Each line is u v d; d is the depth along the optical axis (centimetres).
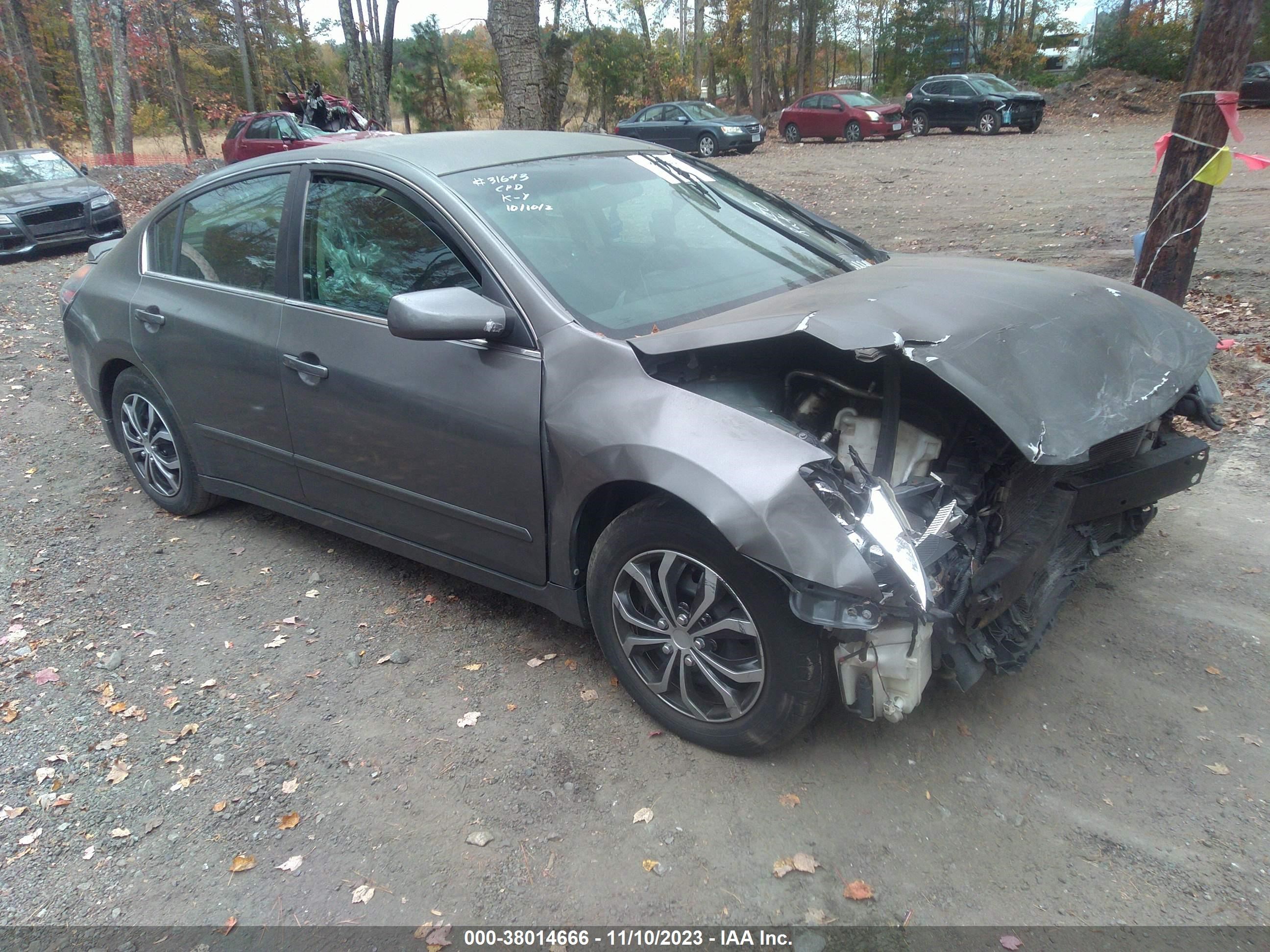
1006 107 2447
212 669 345
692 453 253
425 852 257
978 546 268
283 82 4300
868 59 5303
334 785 283
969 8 3888
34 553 439
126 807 278
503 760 291
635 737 298
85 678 342
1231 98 521
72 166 1415
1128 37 3300
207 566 422
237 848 261
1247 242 950
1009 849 248
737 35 3997
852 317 260
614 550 285
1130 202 1273
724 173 416
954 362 247
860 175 1798
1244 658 321
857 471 251
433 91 3775
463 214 314
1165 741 285
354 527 377
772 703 263
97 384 471
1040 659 326
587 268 312
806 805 266
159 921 239
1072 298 304
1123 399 270
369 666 343
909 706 252
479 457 308
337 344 344
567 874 247
